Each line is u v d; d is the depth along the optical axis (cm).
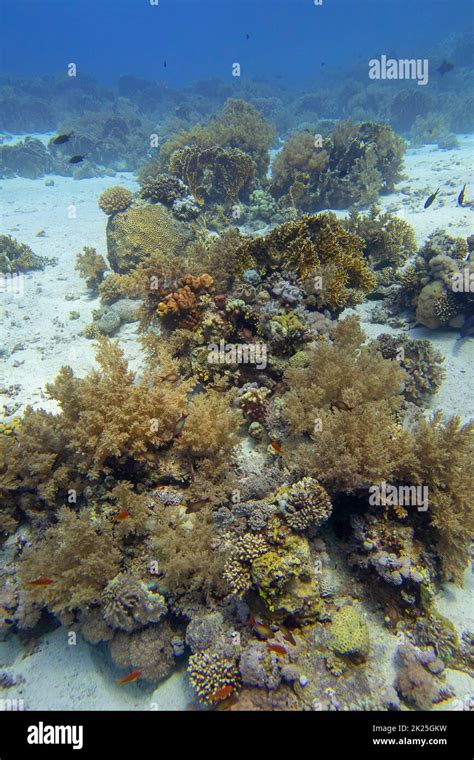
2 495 183
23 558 162
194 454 174
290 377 188
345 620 144
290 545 143
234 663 140
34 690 155
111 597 149
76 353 288
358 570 156
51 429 187
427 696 133
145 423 169
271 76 1805
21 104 1160
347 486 153
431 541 155
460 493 152
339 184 495
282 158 511
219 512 159
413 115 941
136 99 1348
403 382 214
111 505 168
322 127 927
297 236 240
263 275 241
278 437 177
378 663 141
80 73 1431
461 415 212
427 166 652
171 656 150
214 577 150
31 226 570
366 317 297
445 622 144
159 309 219
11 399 248
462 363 244
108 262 428
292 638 139
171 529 154
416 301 281
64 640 166
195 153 461
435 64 1266
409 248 355
